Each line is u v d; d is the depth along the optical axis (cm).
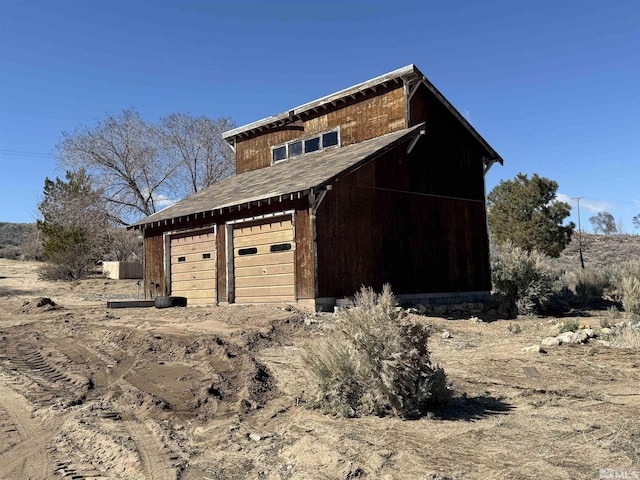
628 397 604
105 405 680
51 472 479
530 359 823
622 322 1177
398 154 1587
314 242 1314
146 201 3366
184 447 532
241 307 1416
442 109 1789
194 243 1738
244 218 1527
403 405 566
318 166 1598
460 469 419
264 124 2091
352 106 1814
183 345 952
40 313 1516
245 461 488
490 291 1861
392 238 1525
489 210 3142
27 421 627
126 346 995
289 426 569
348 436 509
